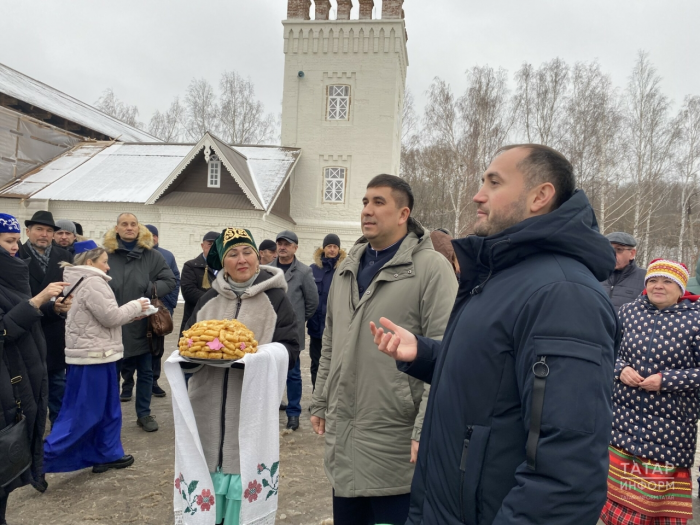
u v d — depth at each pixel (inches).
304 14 826.8
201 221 704.4
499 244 58.6
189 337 102.3
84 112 1032.2
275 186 738.2
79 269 149.9
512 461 53.8
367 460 88.7
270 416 106.0
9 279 116.7
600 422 47.1
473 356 56.5
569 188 60.9
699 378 115.4
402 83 888.9
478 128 1032.8
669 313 125.2
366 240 109.1
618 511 124.8
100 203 716.0
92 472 154.3
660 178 1005.2
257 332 114.9
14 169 780.6
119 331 156.1
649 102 989.2
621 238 183.2
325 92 823.1
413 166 1517.0
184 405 101.2
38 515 129.0
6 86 808.9
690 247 1028.5
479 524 55.0
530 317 52.4
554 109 1066.7
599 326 49.8
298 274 210.4
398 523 88.8
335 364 97.4
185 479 99.7
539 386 48.8
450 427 57.7
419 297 90.7
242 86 1588.3
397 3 805.2
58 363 181.2
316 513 136.4
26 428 112.7
